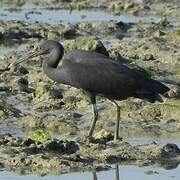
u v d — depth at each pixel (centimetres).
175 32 2759
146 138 1639
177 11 3412
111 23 3045
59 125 1711
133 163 1455
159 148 1506
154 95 1631
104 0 3694
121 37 2881
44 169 1400
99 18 3269
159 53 2491
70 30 2897
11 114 1794
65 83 1667
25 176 1360
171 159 1479
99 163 1446
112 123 1736
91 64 1630
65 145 1502
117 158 1468
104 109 1858
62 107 1884
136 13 3428
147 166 1443
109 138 1599
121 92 1622
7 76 2141
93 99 1639
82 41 2377
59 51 1692
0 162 1416
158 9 3484
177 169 1430
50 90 1967
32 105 1898
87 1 3669
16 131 1675
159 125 1747
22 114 1806
